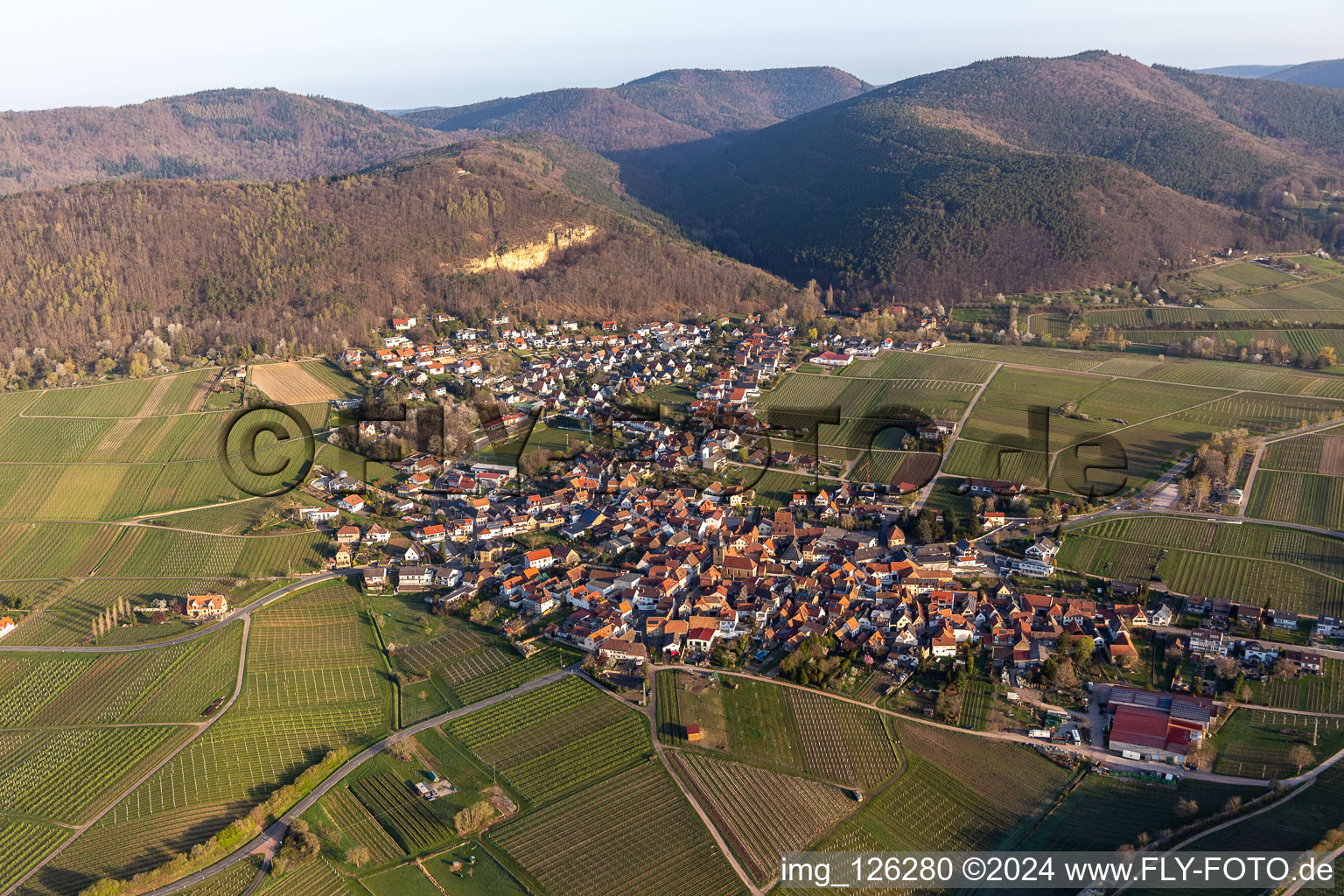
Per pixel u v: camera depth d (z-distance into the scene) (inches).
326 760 6338.6
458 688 7219.5
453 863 5502.0
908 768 6304.1
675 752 6427.2
